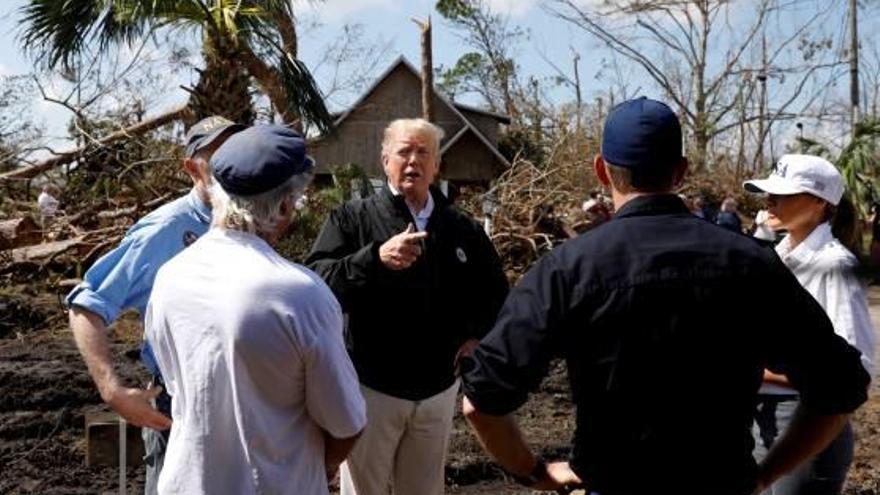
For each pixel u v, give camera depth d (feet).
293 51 53.36
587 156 59.16
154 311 9.10
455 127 115.65
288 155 8.91
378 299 13.37
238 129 11.26
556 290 7.99
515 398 8.00
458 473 20.59
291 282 8.67
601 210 52.65
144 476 20.22
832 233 12.50
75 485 19.80
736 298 7.93
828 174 12.17
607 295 7.88
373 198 14.11
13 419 23.86
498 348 7.98
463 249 13.93
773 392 11.62
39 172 54.90
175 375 9.02
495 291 14.14
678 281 7.87
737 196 84.28
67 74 51.24
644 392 7.92
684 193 77.71
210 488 8.70
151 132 52.90
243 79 43.01
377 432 13.62
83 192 53.93
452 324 13.78
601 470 8.09
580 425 8.28
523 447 8.50
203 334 8.66
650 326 7.85
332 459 9.24
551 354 8.08
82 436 23.02
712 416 7.97
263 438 8.64
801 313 8.07
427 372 13.64
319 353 8.64
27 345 33.58
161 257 11.14
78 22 46.37
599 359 7.97
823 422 8.36
